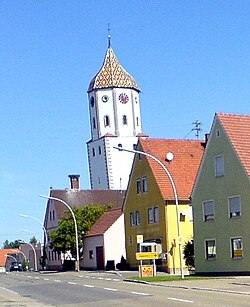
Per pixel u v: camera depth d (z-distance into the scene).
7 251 147.38
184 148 59.88
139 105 124.44
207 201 45.91
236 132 44.75
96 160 121.00
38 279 51.69
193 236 47.28
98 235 69.75
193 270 52.38
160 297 25.88
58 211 89.88
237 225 43.12
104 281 41.94
